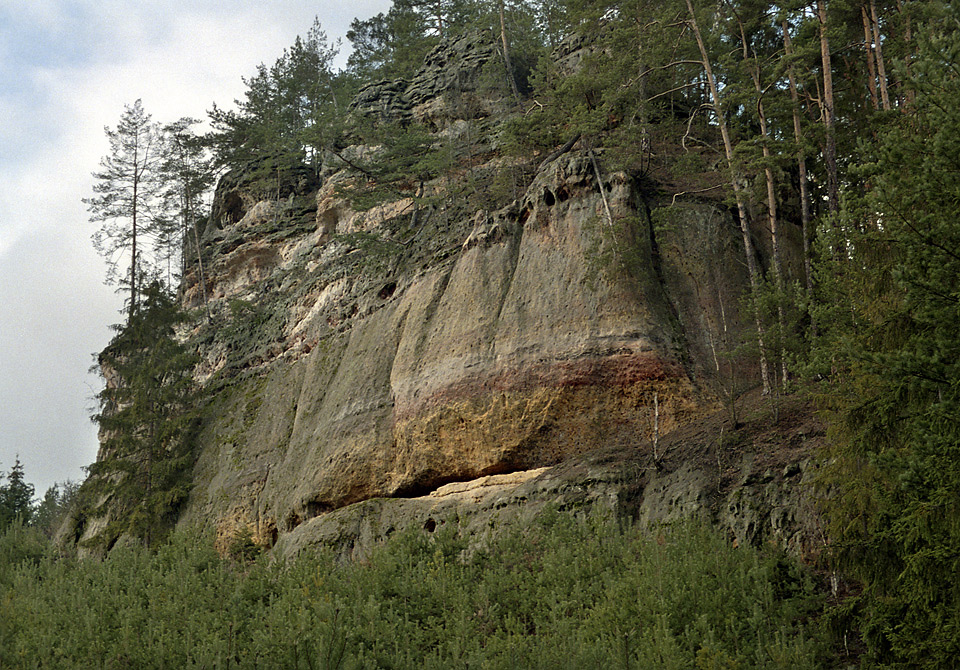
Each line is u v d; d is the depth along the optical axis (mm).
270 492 32531
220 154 57250
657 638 12781
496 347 26906
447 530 20172
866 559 11953
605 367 24875
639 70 31156
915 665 10727
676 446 21672
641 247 26750
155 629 13383
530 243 28797
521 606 16172
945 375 10859
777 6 28125
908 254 11836
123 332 44000
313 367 35562
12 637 12898
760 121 27125
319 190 45531
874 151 13094
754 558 15688
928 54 12297
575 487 21844
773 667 12336
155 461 38031
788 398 21312
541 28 44281
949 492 10180
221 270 48500
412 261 33875
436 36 55688
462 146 40000
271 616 13711
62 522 47875
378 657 12852
